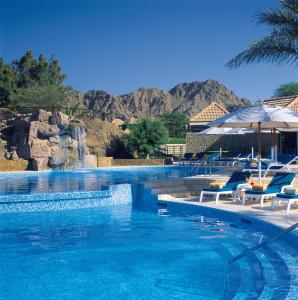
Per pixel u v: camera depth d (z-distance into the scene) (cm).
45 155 2864
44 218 1218
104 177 2423
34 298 591
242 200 1264
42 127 2942
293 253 777
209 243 902
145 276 684
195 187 1533
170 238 955
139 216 1243
